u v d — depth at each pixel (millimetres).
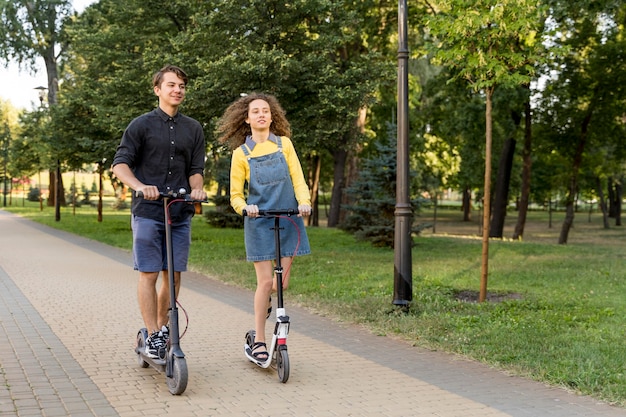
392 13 23953
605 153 29016
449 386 5180
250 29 14617
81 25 24109
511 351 6273
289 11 14484
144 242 5043
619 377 5316
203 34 14727
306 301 9180
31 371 5293
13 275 11383
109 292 9672
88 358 5762
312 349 6422
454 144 33188
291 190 5289
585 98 23703
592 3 16359
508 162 25906
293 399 4723
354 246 18344
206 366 5621
